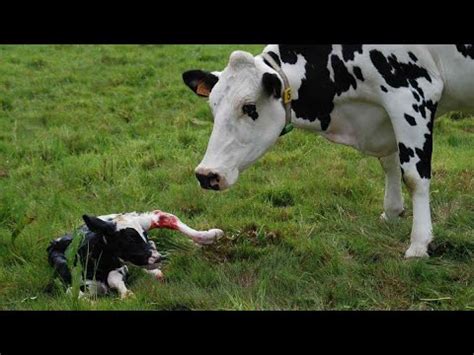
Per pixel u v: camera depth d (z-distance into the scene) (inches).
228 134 181.0
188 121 303.9
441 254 192.7
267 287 182.2
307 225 211.3
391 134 195.0
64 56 422.9
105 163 256.8
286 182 238.4
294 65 187.8
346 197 228.8
